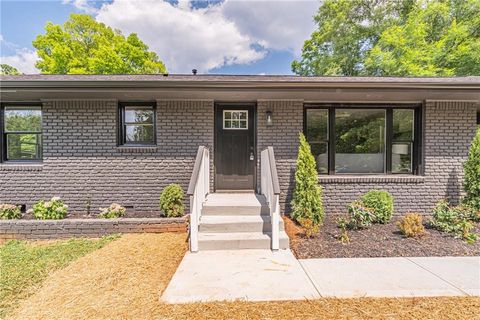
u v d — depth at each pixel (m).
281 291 2.95
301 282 3.14
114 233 5.07
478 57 12.32
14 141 6.16
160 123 6.03
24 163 6.05
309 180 5.25
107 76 6.21
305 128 6.20
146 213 5.86
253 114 6.28
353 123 6.25
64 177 5.99
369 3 17.64
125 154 6.04
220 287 3.04
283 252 4.11
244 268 3.54
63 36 19.06
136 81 4.79
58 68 18.53
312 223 4.90
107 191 6.05
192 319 2.48
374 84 4.85
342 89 5.01
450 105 5.94
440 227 4.88
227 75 6.66
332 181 6.02
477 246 4.20
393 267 3.53
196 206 4.25
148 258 3.93
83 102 5.93
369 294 2.88
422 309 2.61
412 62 13.68
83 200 6.02
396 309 2.61
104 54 18.64
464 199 5.73
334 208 6.05
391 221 5.57
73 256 3.98
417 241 4.42
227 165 6.32
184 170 6.07
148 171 6.07
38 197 6.00
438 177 6.03
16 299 2.82
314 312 2.57
